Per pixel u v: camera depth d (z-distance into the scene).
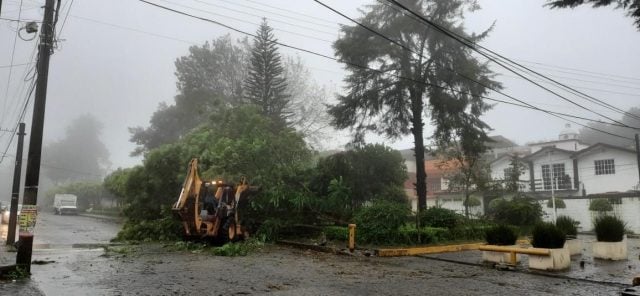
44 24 11.73
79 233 25.12
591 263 12.46
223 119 23.84
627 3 8.62
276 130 24.92
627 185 36.78
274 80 36.09
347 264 12.80
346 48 23.61
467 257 14.38
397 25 23.11
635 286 7.23
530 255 11.63
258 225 19.52
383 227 16.44
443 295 8.50
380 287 9.26
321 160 22.25
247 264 12.48
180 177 21.03
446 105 22.45
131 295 8.13
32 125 11.28
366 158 22.66
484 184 25.30
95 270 11.06
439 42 23.14
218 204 17.25
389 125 24.58
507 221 23.52
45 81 11.59
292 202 18.78
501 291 8.89
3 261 12.10
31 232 10.64
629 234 27.31
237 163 19.69
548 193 40.09
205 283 9.42
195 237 17.09
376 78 23.81
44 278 9.86
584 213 30.86
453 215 19.17
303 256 14.62
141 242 18.92
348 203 20.12
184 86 50.53
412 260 13.86
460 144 24.06
